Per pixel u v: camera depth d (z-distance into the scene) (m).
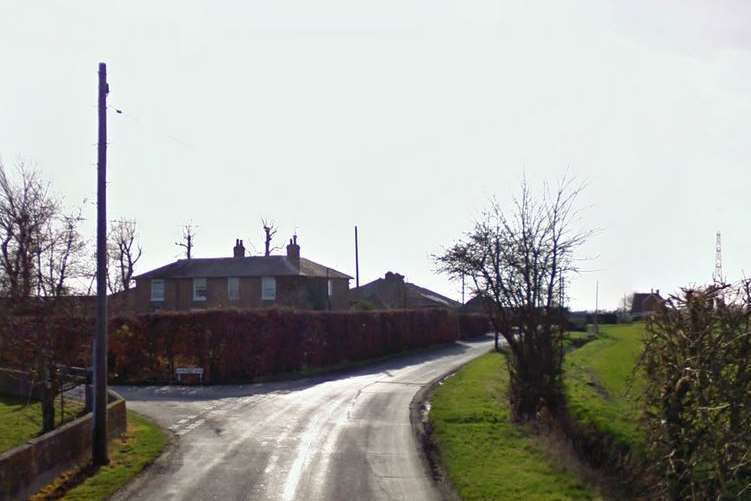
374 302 73.88
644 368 12.17
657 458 11.73
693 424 10.64
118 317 30.78
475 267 22.88
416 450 16.81
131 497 13.00
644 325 12.45
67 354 20.17
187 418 21.00
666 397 10.99
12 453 12.39
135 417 21.08
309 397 25.30
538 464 15.07
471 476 14.14
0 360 23.73
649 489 12.77
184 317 30.66
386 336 44.06
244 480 14.18
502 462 15.25
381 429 19.30
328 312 36.84
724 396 9.89
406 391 26.89
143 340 30.62
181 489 13.52
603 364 27.81
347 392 26.61
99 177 16.12
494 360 36.31
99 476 14.40
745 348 9.97
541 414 19.02
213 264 59.22
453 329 58.59
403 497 13.08
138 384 29.77
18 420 20.67
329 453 16.48
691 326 10.62
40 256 20.98
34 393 24.28
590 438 16.67
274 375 31.89
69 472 14.69
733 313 10.23
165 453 16.47
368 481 14.14
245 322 31.02
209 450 16.77
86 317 20.59
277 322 32.34
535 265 20.45
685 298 10.92
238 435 18.48
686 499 10.94
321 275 60.00
